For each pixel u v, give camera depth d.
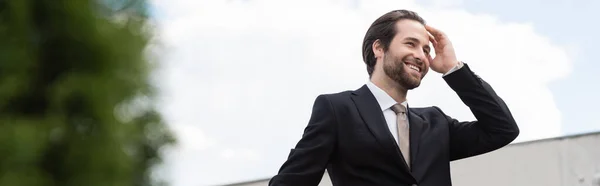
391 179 4.05
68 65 2.38
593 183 10.36
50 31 2.38
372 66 4.30
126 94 2.37
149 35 2.47
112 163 2.30
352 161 4.09
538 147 10.61
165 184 2.51
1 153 2.23
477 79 4.25
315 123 4.13
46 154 2.30
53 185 2.29
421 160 4.11
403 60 4.17
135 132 2.39
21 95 2.35
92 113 2.31
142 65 2.42
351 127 4.10
